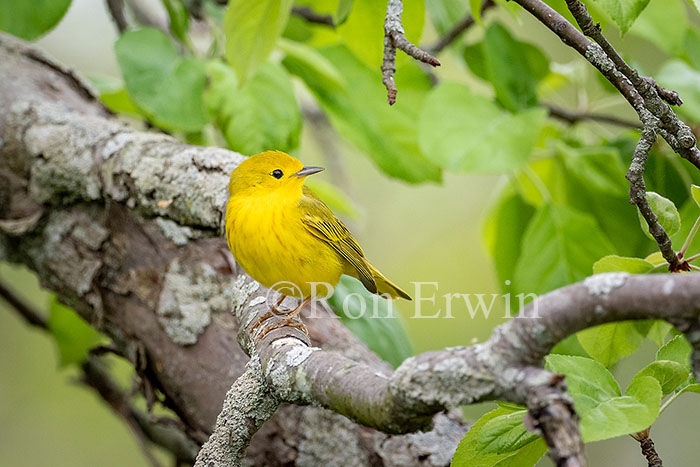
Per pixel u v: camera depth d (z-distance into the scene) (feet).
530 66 33.32
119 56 29.81
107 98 34.09
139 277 27.07
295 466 24.12
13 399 46.68
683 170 30.09
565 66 36.19
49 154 28.60
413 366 14.11
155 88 29.81
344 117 32.42
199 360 25.94
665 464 42.27
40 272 29.04
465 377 13.58
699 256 18.01
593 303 12.92
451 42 34.76
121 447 46.98
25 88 30.68
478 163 28.09
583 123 35.19
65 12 32.71
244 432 19.07
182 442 33.40
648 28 30.58
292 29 35.14
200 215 26.05
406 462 23.71
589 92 39.22
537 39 49.24
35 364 47.55
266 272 24.18
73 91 31.91
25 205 28.99
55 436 46.39
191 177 26.27
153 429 33.47
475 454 17.58
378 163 32.50
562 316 13.06
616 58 18.11
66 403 47.21
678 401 44.21
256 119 29.76
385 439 24.00
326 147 45.42
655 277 12.86
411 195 52.95
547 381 12.90
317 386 16.87
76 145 28.43
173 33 33.01
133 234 27.43
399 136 32.71
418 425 14.67
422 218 52.49
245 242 23.90
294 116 30.07
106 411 47.32
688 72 30.50
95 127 28.99
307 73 32.50
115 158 27.50
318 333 25.73
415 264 50.90
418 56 16.96
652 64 43.68
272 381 18.13
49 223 28.58
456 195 53.16
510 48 31.48
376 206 52.60
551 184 33.76
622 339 20.01
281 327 20.74
